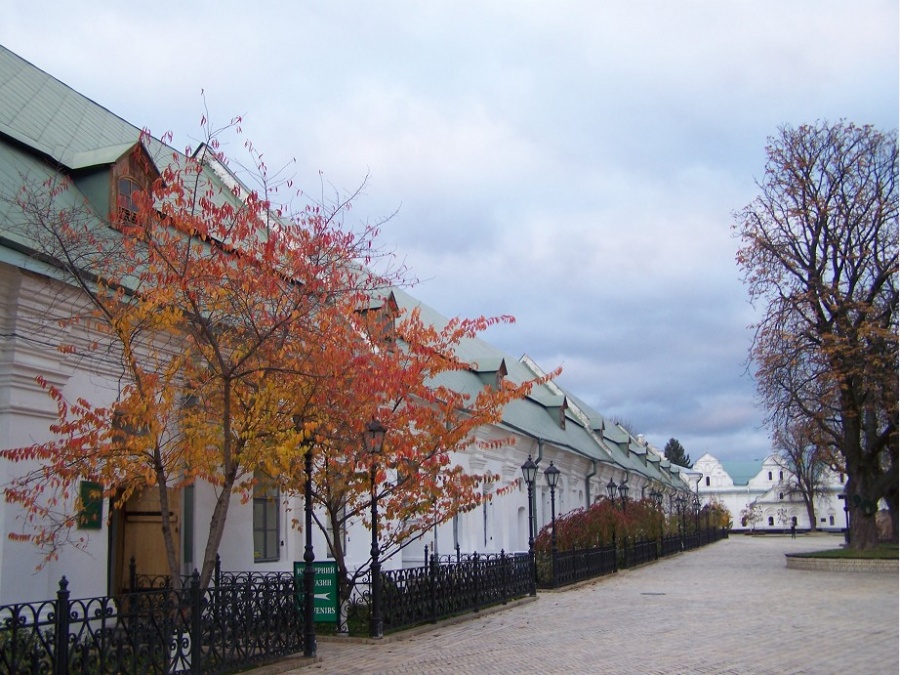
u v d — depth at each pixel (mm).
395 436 14781
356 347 12922
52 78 16344
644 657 12148
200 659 10086
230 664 10625
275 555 17281
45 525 11516
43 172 12898
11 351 11164
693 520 60219
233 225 12352
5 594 10883
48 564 11602
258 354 11500
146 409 10477
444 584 16750
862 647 12984
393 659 12242
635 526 35906
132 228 10625
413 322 15961
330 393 12391
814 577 28047
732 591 23281
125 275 11414
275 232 11805
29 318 11414
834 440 35375
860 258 31391
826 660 11797
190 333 11359
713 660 11828
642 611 18438
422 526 16297
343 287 12969
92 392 12648
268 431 11367
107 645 8922
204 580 10930
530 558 22047
